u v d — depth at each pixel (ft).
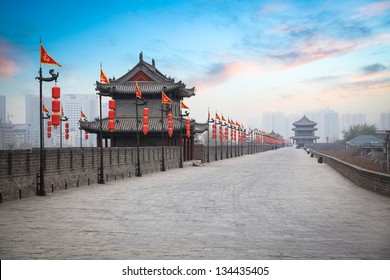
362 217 59.31
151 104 234.38
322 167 207.10
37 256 37.55
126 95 233.96
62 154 95.76
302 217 59.21
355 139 415.64
